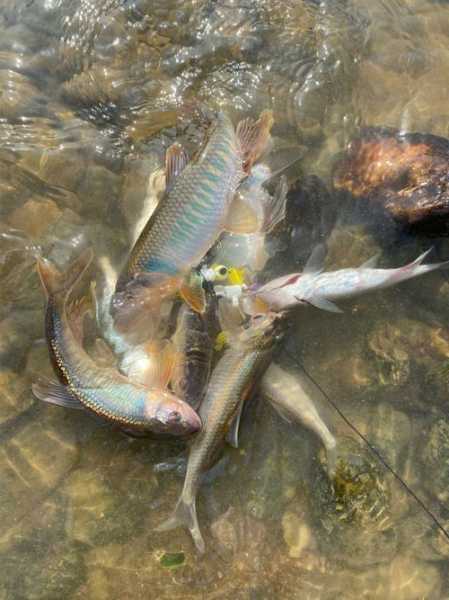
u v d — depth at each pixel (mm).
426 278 570
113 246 552
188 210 469
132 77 610
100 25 619
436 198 556
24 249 555
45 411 518
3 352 529
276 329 514
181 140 583
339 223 572
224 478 510
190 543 495
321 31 639
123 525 496
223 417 495
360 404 538
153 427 478
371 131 607
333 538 503
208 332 509
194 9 625
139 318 489
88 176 579
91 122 599
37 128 597
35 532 491
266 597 487
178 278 474
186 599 482
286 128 601
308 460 519
